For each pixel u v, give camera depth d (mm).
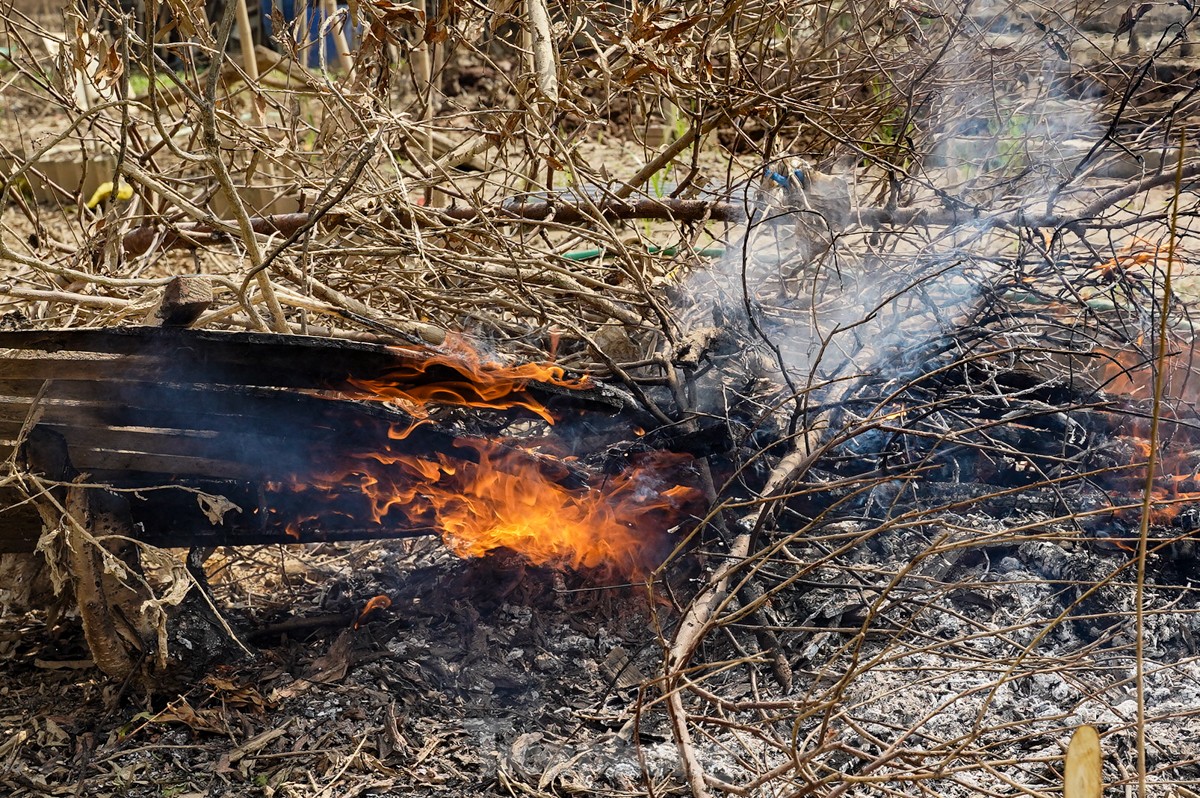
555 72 3629
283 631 2926
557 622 2943
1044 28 3967
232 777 2451
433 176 3730
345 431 2602
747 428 3104
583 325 3600
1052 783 2266
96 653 2645
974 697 2564
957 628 2818
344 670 2762
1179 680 2600
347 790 2395
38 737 2578
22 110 7316
